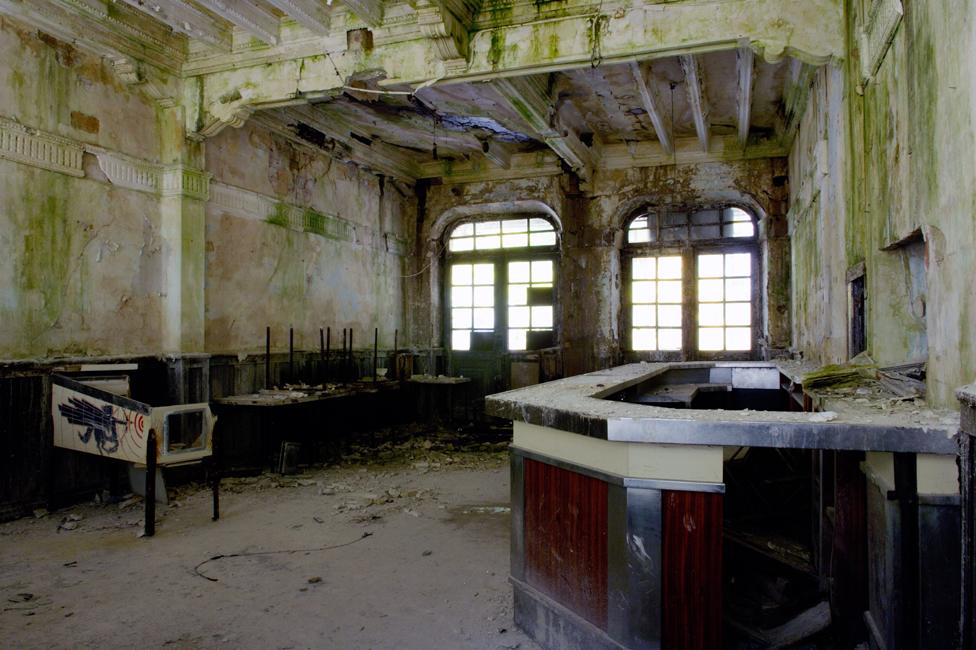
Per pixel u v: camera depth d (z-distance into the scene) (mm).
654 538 2084
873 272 3244
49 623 2838
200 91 5500
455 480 5809
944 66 2115
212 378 5844
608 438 2105
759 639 2371
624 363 8469
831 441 1935
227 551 3811
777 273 7562
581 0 4406
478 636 2721
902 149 2689
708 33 4121
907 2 2543
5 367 4309
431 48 4785
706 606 2039
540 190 8547
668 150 7539
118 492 5031
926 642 1881
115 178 5121
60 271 4699
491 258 9203
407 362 9008
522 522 2766
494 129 7398
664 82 5945
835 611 2408
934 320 2285
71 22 4578
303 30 5039
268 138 6637
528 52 4551
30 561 3625
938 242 2234
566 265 8406
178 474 5508
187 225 5547
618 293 8391
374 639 2697
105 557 3697
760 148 7559
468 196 8953
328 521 4449
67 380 4520
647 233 8445
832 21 3867
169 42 5281
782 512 4004
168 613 2949
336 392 6559
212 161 5883
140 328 5332
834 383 3055
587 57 4406
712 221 8203
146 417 4168
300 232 7109
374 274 8516
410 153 8531
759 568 3039
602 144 7965
